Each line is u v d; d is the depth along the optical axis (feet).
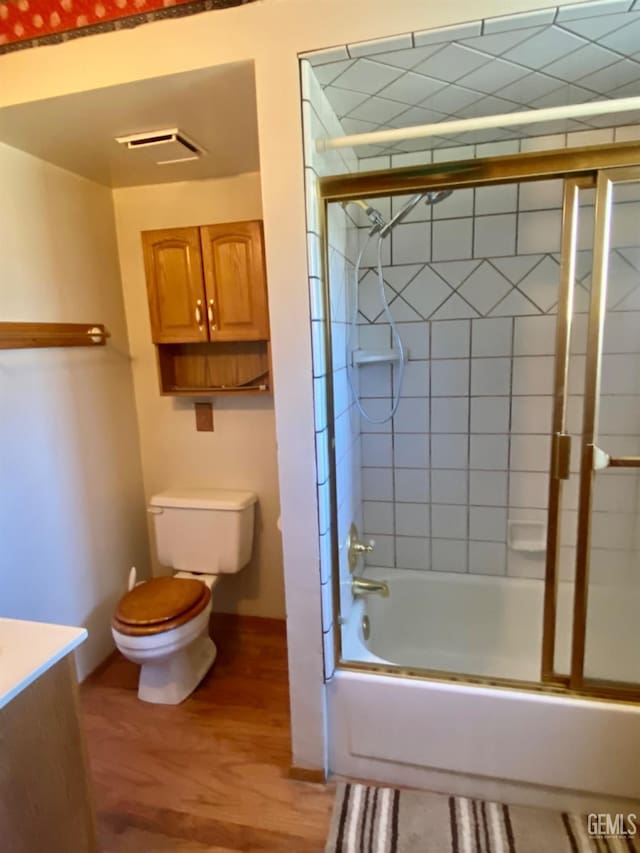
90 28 4.42
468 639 7.30
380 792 5.12
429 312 6.82
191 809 5.01
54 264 6.41
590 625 5.65
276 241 4.43
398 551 7.58
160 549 7.70
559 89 5.09
